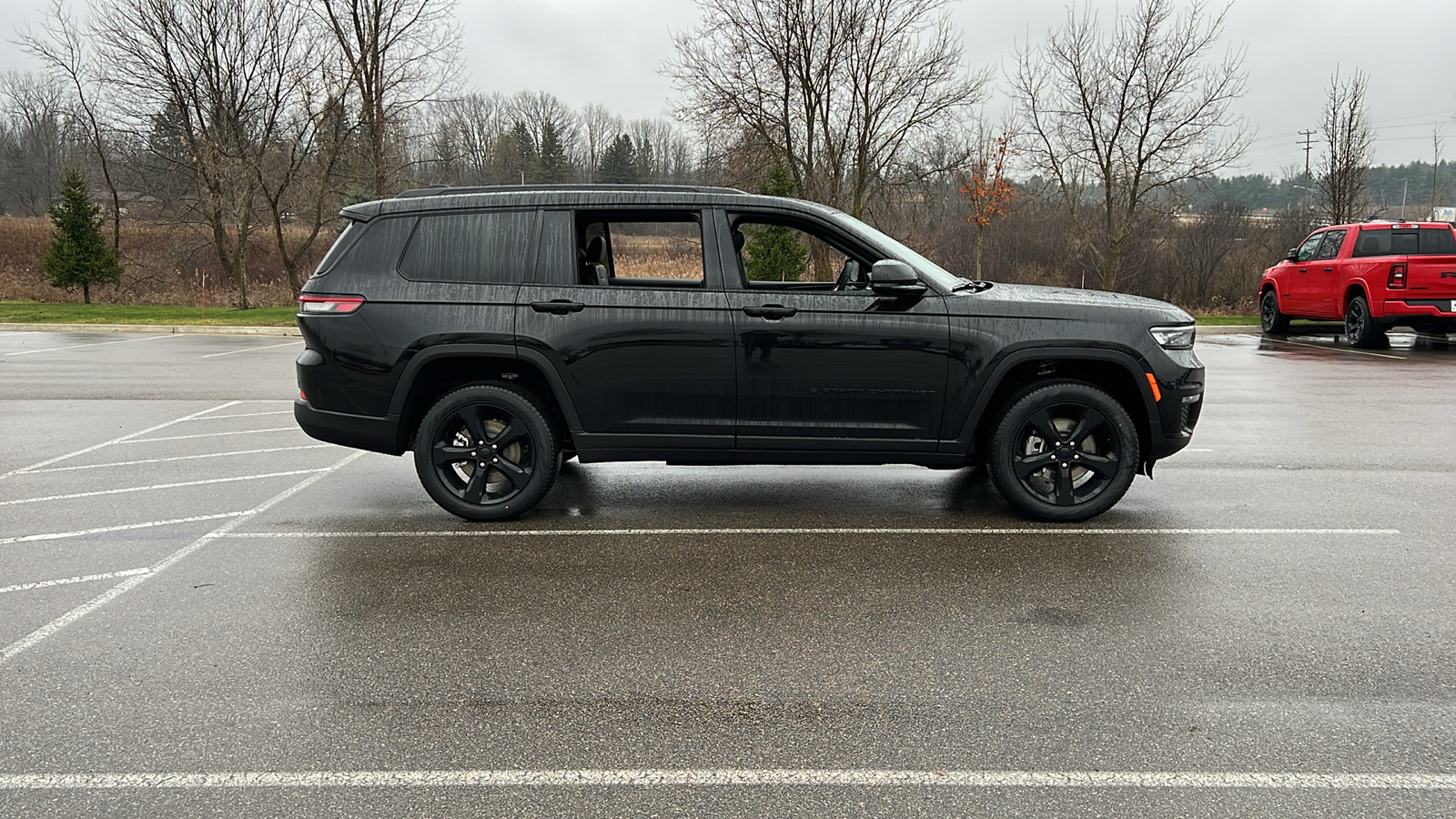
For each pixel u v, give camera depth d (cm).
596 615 409
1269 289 1908
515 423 550
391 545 514
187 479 675
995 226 3653
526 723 312
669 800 266
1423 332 1794
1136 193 2338
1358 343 1606
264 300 2842
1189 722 310
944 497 621
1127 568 469
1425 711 317
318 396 553
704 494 630
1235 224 3588
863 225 559
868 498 619
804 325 526
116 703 325
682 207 541
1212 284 3594
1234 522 552
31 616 407
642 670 353
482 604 423
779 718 315
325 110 2564
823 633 388
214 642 379
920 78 2327
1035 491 555
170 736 303
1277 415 937
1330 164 2466
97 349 1675
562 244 540
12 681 343
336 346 543
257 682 343
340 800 266
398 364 539
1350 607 413
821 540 521
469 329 534
